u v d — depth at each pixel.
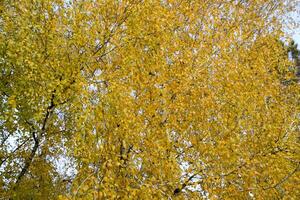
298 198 8.99
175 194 8.28
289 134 9.62
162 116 8.95
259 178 8.98
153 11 10.81
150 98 9.12
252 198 8.64
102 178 7.54
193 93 9.35
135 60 9.91
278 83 12.03
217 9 12.53
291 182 8.88
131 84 9.25
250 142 9.34
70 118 10.55
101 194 7.15
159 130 8.57
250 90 10.65
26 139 11.02
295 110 10.63
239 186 8.53
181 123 9.05
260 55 12.78
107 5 10.55
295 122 10.05
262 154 9.07
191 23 11.51
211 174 8.27
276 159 8.92
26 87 10.17
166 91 9.14
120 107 8.29
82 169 7.88
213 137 8.91
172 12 11.20
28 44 9.84
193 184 8.13
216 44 11.07
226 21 13.02
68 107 10.17
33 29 10.08
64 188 10.91
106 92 8.79
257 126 9.69
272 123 9.91
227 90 9.74
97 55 10.40
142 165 8.07
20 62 9.76
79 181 7.92
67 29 10.32
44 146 11.12
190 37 11.31
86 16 10.41
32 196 10.84
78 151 8.28
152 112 8.73
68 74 10.09
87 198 7.06
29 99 9.92
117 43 10.32
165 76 9.66
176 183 8.02
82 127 8.11
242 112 9.61
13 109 9.67
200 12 12.23
